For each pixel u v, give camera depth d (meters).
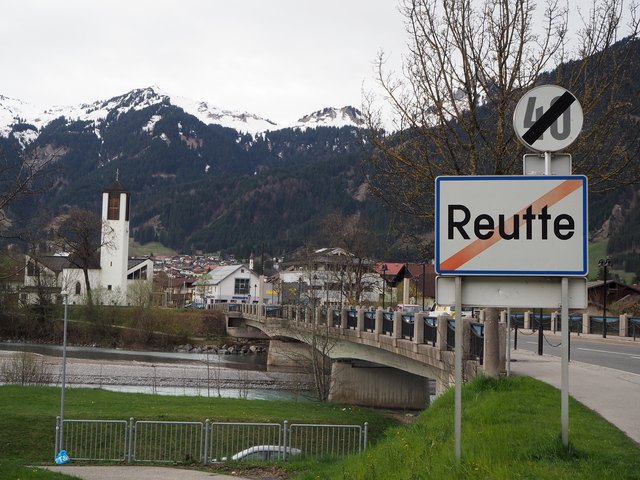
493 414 11.97
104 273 118.88
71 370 56.78
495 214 8.49
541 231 8.44
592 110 15.49
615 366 21.06
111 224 119.69
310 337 46.78
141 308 89.75
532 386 14.77
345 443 23.55
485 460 8.45
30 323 85.31
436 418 13.63
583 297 8.46
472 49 15.65
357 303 68.56
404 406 40.59
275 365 66.50
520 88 15.62
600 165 15.62
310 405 33.81
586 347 30.30
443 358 21.73
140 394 35.41
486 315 16.45
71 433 22.67
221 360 74.19
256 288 147.50
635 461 8.38
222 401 33.28
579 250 8.38
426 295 85.00
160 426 23.39
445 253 8.52
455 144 16.38
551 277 8.52
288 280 112.19
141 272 133.12
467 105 16.28
